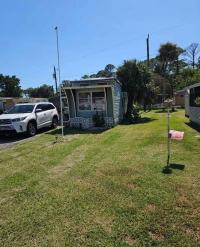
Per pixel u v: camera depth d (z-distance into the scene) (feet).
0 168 25.55
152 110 102.68
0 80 274.57
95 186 19.17
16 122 44.32
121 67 71.00
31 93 284.61
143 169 22.44
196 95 50.47
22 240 12.92
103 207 15.78
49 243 12.55
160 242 12.21
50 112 54.29
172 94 128.88
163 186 18.40
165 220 13.97
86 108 59.36
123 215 14.73
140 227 13.44
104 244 12.25
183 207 15.29
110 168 23.26
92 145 34.65
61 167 24.85
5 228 14.05
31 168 24.97
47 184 20.27
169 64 179.32
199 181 19.19
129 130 47.67
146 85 70.18
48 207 16.19
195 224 13.50
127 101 72.08
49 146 35.55
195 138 35.40
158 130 44.93
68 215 15.06
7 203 17.13
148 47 110.73
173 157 25.88
